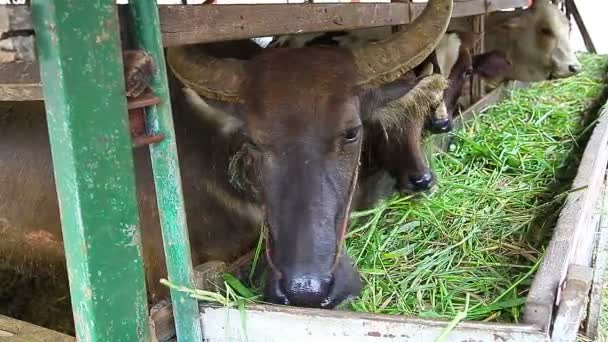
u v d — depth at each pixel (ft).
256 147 5.09
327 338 3.92
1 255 6.82
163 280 4.10
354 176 5.23
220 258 6.30
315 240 4.67
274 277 4.63
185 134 5.85
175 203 4.02
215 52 6.07
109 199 3.70
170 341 4.25
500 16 15.44
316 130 4.95
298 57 5.27
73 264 3.74
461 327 3.70
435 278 5.22
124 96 3.68
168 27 4.30
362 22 6.43
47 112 3.60
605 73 16.31
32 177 6.27
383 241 5.99
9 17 3.39
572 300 3.79
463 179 7.71
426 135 7.94
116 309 3.80
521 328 3.63
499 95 13.03
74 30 3.47
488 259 5.58
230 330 4.10
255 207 6.04
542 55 14.94
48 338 4.37
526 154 8.66
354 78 5.26
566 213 5.15
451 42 9.68
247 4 4.90
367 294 4.99
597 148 7.07
